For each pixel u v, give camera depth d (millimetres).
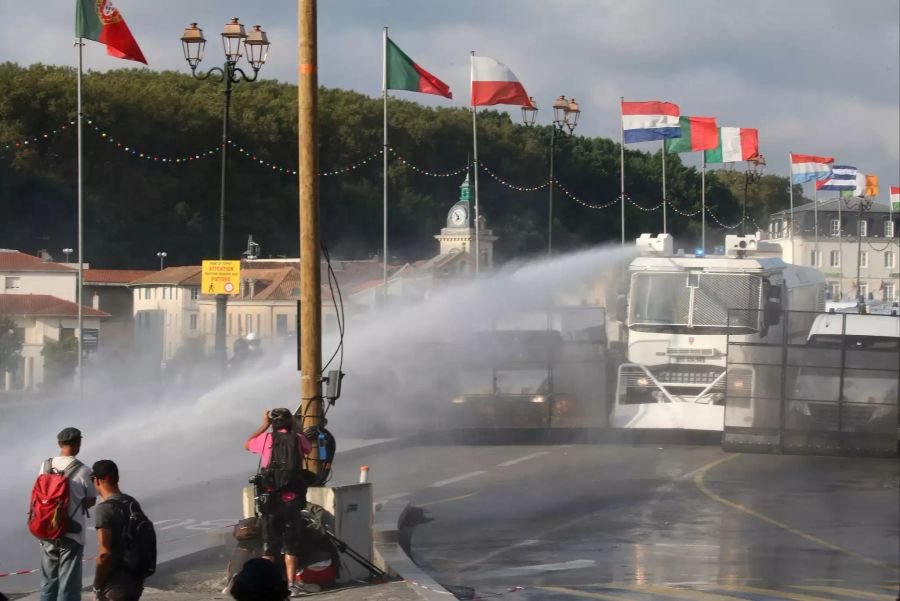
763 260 69812
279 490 27750
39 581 29203
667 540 37938
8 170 192750
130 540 21078
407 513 42594
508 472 55969
